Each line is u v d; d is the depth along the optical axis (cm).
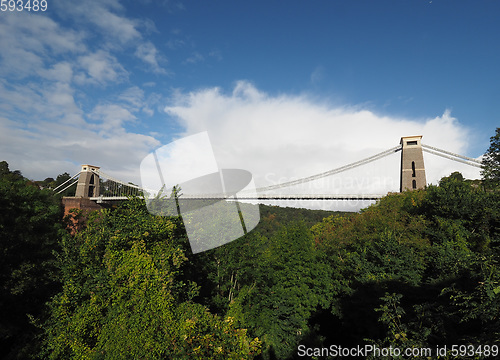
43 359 1106
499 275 562
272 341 1458
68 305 866
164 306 655
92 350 737
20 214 1623
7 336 1250
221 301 1111
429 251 1770
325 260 2105
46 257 1594
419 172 5319
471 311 531
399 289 1460
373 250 1814
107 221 857
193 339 596
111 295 727
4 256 1395
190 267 932
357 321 1653
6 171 5053
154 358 613
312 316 1970
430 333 606
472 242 1892
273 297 1587
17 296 1370
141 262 686
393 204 3016
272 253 1695
